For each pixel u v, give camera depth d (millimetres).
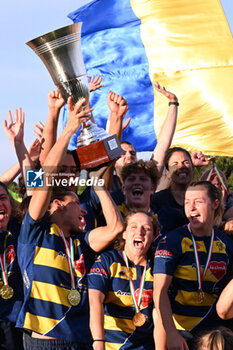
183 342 4398
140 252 4680
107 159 4246
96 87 6000
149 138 8719
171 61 8711
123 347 4605
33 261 4383
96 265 4621
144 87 8758
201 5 8742
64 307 4363
